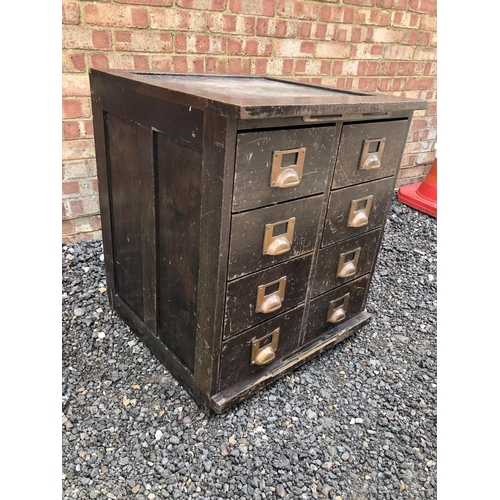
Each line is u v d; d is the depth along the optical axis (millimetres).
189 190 1006
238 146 867
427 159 3193
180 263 1132
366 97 1218
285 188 1021
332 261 1325
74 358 1399
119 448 1121
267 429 1215
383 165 1293
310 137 1008
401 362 1544
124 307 1518
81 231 1927
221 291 1021
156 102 1007
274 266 1122
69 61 1601
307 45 2166
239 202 936
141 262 1312
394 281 2066
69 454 1097
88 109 1714
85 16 1565
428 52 2717
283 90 1277
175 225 1100
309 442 1190
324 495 1058
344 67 2375
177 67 1836
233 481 1065
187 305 1165
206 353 1119
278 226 1062
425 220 2697
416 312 1850
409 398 1382
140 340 1490
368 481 1106
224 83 1352
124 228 1353
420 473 1138
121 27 1647
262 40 2006
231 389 1206
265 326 1208
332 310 1447
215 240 959
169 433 1173
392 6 2367
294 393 1351
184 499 1019
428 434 1254
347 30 2262
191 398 1285
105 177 1351
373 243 1457
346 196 1226
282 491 1054
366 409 1321
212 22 1834
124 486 1034
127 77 1104
